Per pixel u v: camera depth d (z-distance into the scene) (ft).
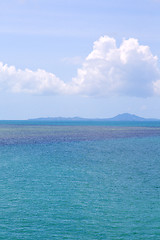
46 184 93.45
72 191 84.58
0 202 73.41
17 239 52.31
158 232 55.42
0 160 144.36
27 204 71.92
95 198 77.20
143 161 144.05
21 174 109.81
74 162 139.64
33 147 208.44
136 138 314.14
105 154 171.63
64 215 64.23
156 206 70.38
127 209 68.33
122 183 94.79
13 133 391.65
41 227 57.67
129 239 52.47
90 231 55.83
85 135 360.48
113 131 474.49
